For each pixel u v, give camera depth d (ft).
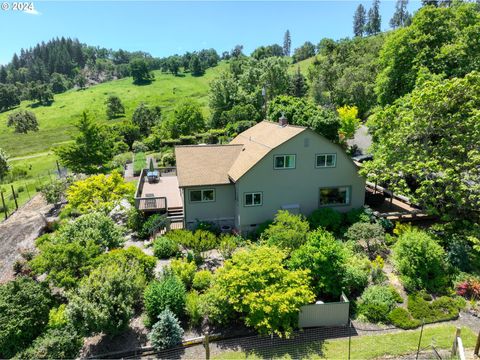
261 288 43.65
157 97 420.77
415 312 46.34
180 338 42.37
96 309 40.14
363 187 78.28
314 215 72.79
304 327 45.09
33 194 115.96
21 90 528.22
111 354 40.93
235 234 73.36
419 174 65.31
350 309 48.01
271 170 71.97
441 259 54.95
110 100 350.23
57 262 47.37
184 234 66.23
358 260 56.80
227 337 43.50
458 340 35.32
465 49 99.04
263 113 210.18
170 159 139.54
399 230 67.26
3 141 268.21
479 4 146.51
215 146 87.10
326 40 276.00
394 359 38.78
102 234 59.41
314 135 72.28
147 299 46.37
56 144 246.88
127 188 86.58
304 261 49.21
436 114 69.72
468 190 61.82
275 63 217.36
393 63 114.01
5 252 71.20
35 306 41.45
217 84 226.17
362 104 179.93
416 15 111.65
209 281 52.08
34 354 36.11
